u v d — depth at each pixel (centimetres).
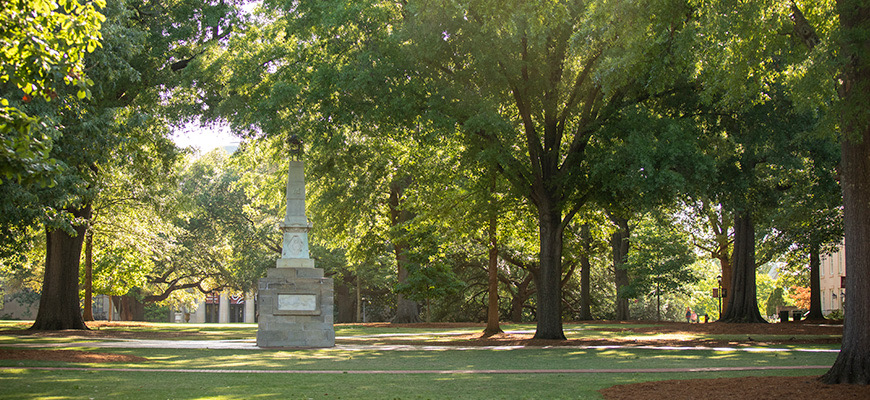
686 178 2447
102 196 3609
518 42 2495
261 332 2592
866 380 1328
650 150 2325
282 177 4456
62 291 3578
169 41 3212
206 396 1195
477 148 2750
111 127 2225
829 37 1413
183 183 6762
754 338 3002
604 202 2802
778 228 4347
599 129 2648
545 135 2900
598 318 6488
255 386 1366
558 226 2925
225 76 3259
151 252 5075
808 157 3097
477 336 3309
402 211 4575
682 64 1842
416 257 3603
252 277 6838
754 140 2770
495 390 1341
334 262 6088
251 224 6906
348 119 2616
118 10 2152
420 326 4525
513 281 5831
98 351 2205
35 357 1867
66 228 2044
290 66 2830
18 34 1034
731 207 2978
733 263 4147
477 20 2584
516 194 2970
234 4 3378
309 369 1769
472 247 4866
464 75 2636
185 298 7731
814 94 1603
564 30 2583
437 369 1794
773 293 8475
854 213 1401
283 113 2739
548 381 1505
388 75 2528
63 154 2028
